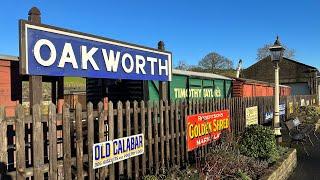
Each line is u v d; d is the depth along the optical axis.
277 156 9.10
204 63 62.91
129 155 6.12
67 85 20.33
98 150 5.42
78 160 5.04
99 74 5.83
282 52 12.23
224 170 7.22
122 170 6.11
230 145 9.02
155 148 6.90
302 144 13.53
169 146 7.48
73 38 5.32
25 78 6.34
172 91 10.14
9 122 4.17
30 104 4.74
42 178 4.51
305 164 10.38
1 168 4.07
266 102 17.06
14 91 6.12
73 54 5.32
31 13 4.75
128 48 6.54
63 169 4.83
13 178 4.22
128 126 6.14
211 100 9.66
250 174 7.42
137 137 6.35
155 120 6.93
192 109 8.54
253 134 9.05
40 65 4.80
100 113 5.52
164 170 6.83
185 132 8.09
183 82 10.98
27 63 4.62
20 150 4.24
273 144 9.00
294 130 14.26
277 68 12.38
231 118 11.23
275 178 7.63
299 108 26.62
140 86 9.23
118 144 5.86
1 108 4.07
